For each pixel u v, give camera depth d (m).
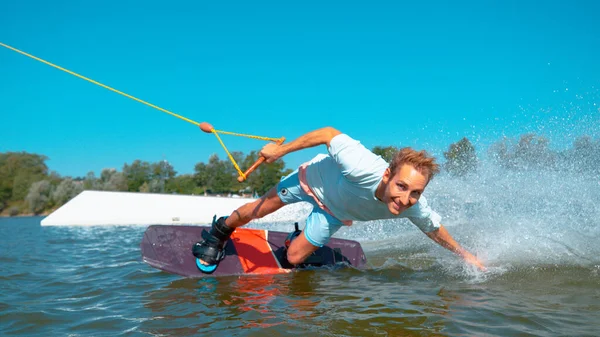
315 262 4.48
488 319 2.57
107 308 3.08
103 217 15.36
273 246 4.55
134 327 2.62
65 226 14.20
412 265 4.35
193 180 52.19
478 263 3.88
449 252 4.72
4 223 22.28
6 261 5.59
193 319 2.73
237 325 2.57
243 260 4.32
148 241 4.40
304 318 2.67
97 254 6.24
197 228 4.53
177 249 4.32
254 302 3.08
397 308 2.83
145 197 16.12
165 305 3.08
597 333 2.32
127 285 3.82
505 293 3.13
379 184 3.25
